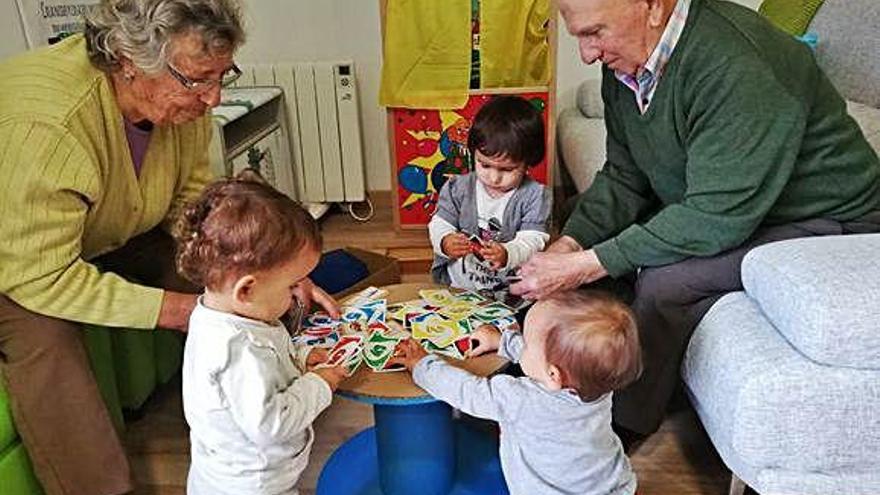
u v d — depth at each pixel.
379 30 2.69
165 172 1.42
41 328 1.20
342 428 1.65
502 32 2.26
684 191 1.40
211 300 1.04
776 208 1.33
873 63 1.91
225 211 1.00
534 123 1.56
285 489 1.11
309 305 1.31
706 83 1.22
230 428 1.02
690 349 1.26
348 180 2.80
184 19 1.10
